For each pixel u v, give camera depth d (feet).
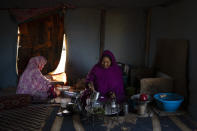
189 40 12.92
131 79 16.52
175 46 14.39
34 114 12.46
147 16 17.72
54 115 12.39
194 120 11.97
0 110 12.91
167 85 14.43
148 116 12.41
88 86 13.30
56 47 17.37
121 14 17.88
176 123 11.54
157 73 16.97
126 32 18.11
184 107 13.37
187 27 13.11
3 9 16.98
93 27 17.87
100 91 13.16
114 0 14.93
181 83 13.61
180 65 13.74
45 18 17.13
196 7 12.12
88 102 11.60
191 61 12.76
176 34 14.48
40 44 17.47
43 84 14.53
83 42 17.97
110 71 13.25
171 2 15.19
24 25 17.34
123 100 13.30
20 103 13.48
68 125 11.10
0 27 17.44
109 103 12.13
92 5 16.55
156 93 14.34
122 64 17.22
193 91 12.55
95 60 18.19
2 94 16.38
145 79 14.26
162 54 16.33
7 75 18.08
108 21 17.93
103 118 11.69
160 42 16.79
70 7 17.08
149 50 18.13
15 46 17.75
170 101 12.37
